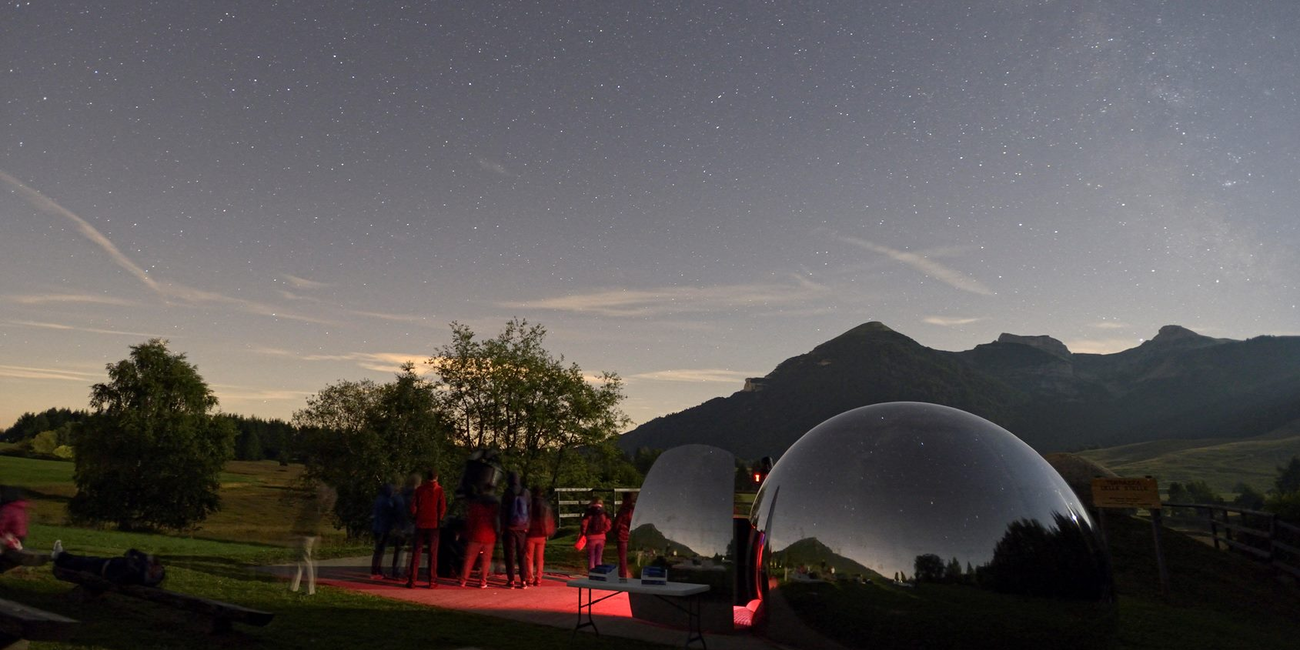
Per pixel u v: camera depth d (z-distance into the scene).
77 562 7.42
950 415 7.52
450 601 9.77
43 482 60.34
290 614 7.94
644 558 8.40
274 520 50.19
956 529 6.55
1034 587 6.45
